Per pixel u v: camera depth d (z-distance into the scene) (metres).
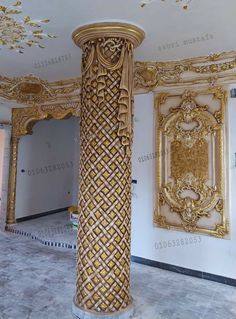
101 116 2.38
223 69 3.16
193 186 3.34
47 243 4.48
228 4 2.08
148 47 2.89
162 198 3.57
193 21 2.34
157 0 2.03
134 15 2.24
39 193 6.21
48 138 6.45
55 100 4.61
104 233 2.35
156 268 3.60
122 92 2.40
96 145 2.39
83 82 2.52
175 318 2.45
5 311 2.49
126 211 2.45
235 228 3.12
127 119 2.42
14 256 3.92
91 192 2.39
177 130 3.47
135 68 3.50
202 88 3.33
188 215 3.37
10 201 5.41
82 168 2.48
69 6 2.13
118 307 2.38
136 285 3.10
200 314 2.53
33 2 2.09
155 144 3.63
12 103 4.84
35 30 2.54
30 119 5.07
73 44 2.85
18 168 5.65
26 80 4.16
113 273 2.35
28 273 3.33
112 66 2.39
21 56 3.20
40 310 2.52
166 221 3.55
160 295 2.88
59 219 6.04
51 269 3.47
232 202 3.14
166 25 2.41
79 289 2.45
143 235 3.74
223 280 3.18
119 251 2.38
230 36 2.63
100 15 2.25
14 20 2.37
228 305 2.70
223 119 3.19
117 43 2.41
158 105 3.62
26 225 5.46
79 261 2.46
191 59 3.22
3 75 3.95
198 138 3.32
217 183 3.21
